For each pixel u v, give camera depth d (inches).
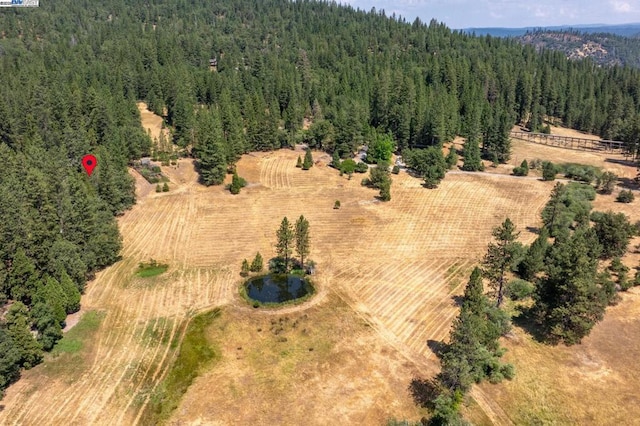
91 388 1945.1
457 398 1817.2
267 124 5300.2
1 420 1764.3
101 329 2324.1
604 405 1925.4
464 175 4997.5
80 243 2810.0
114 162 4057.6
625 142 5674.2
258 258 2906.0
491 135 5502.0
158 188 4168.3
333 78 7568.9
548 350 2245.3
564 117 7544.3
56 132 4101.9
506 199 4313.5
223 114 5226.4
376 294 2699.3
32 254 2427.4
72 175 3186.5
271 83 6879.9
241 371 2055.9
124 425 1774.1
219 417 1813.5
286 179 4584.2
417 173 4970.5
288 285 2787.9
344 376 2033.7
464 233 3587.6
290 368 2075.5
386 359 2146.9
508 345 2271.2
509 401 1932.8
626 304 2596.0
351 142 5211.6
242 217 3722.9
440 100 5816.9
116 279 2797.7
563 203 3966.5
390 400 1905.8
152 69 7032.5
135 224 3560.5
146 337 2278.5
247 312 2485.2
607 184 4480.8
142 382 1989.4
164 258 3075.8
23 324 2010.3
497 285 2768.2
